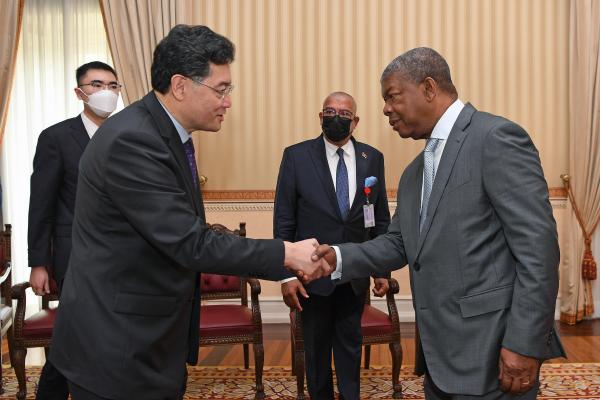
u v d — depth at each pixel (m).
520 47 5.87
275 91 5.94
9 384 4.15
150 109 1.86
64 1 6.03
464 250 1.86
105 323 1.78
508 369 1.76
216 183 5.96
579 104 5.70
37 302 6.15
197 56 1.82
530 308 1.73
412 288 2.04
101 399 1.77
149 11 5.70
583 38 5.66
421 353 2.05
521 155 1.78
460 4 5.88
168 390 1.87
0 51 5.84
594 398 3.79
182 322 1.93
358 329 3.36
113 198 1.77
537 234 1.73
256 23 5.92
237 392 4.00
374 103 5.89
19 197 6.12
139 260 1.81
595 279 5.86
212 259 1.80
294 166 3.37
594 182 5.71
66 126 3.22
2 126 5.86
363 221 3.36
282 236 3.35
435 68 1.95
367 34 5.90
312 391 3.34
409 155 5.88
